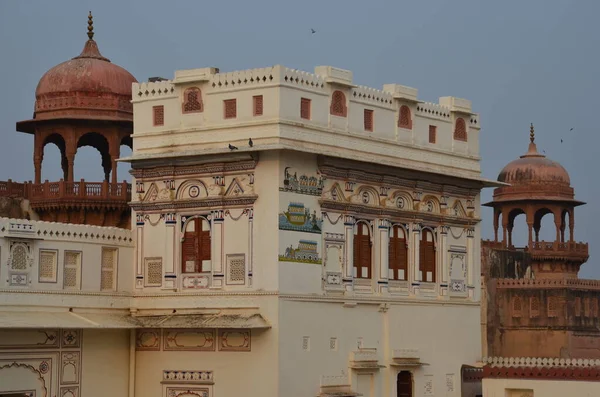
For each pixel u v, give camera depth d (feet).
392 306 154.51
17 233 136.56
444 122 164.35
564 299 207.82
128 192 165.89
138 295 149.18
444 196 163.12
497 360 162.81
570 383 156.97
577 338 209.15
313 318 144.25
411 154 158.51
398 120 157.28
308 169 144.97
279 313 140.05
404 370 155.33
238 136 144.25
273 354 139.64
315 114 146.51
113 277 147.64
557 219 229.86
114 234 147.74
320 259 145.69
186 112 148.05
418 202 159.22
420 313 158.51
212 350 143.84
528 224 230.07
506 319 211.00
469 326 165.68
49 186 165.48
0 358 134.21
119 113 167.53
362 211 151.53
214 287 144.25
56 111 166.71
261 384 140.15
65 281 142.10
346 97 150.30
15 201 165.07
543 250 228.63
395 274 156.25
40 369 138.31
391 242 156.15
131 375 148.05
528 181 230.48
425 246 160.97
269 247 141.08
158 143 149.48
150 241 149.28
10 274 136.36
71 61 169.89
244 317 140.46
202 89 147.23
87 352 143.54
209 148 145.89
